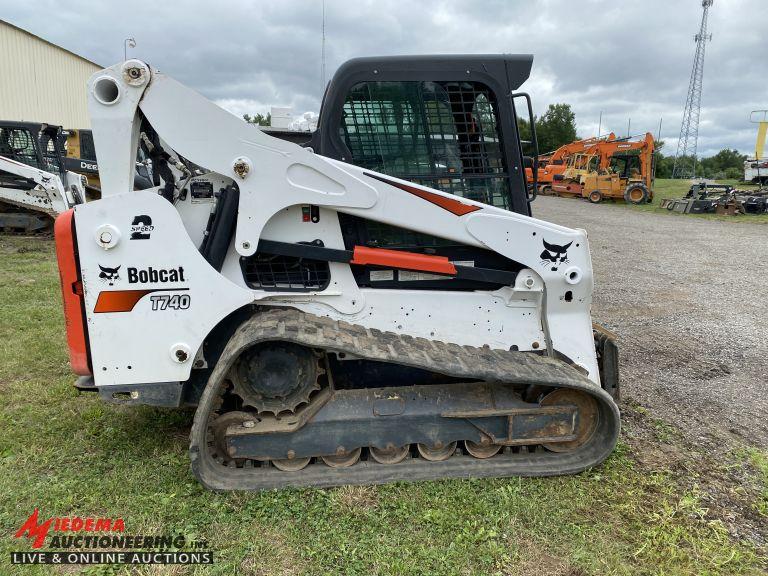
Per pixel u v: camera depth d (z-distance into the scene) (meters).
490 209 3.28
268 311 3.25
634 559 2.72
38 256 9.90
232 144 3.03
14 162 11.17
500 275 3.39
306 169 3.11
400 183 3.19
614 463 3.52
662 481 3.36
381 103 3.33
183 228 3.01
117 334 3.06
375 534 2.81
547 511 3.04
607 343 3.78
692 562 2.71
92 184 14.66
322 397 3.23
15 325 5.76
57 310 6.34
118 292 3.02
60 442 3.56
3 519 2.84
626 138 24.30
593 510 3.06
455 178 3.44
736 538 2.90
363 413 3.20
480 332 3.47
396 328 3.41
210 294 3.09
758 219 18.11
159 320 3.08
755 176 32.53
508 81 3.36
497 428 3.31
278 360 3.14
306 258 3.29
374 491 3.13
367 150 3.37
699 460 3.64
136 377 3.12
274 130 4.62
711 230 15.51
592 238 13.97
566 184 27.20
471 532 2.84
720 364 5.41
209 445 3.20
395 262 3.29
